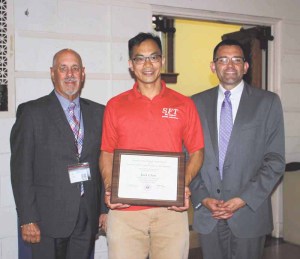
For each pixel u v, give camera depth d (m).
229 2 3.87
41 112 2.29
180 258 2.04
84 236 2.38
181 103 2.09
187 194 2.03
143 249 2.08
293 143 4.30
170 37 5.22
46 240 2.30
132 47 2.04
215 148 2.30
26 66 3.00
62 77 2.34
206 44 6.29
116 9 3.33
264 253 3.83
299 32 4.30
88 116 2.42
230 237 2.35
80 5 3.18
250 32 4.30
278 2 4.14
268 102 2.30
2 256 3.00
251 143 2.27
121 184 1.98
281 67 4.22
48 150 2.27
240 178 2.26
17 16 2.96
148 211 2.03
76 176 2.29
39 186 2.28
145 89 2.07
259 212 2.31
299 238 4.04
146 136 2.03
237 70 2.30
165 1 3.54
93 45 3.26
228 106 2.34
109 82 3.35
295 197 4.04
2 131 2.95
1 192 2.98
